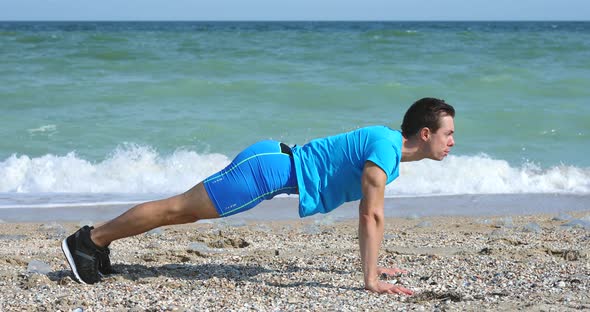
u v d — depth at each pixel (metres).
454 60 21.12
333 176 4.18
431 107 4.23
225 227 7.36
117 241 6.35
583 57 22.19
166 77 17.33
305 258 5.43
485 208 8.91
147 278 4.65
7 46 22.38
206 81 16.23
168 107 14.44
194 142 12.11
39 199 9.24
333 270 4.98
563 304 3.83
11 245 6.28
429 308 3.83
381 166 4.10
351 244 6.30
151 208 4.33
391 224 7.74
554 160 11.55
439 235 6.84
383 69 19.05
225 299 4.09
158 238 6.54
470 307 3.80
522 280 4.53
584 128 13.61
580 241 6.34
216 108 14.42
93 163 10.85
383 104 15.24
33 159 10.60
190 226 7.38
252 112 14.17
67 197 9.40
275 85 16.19
